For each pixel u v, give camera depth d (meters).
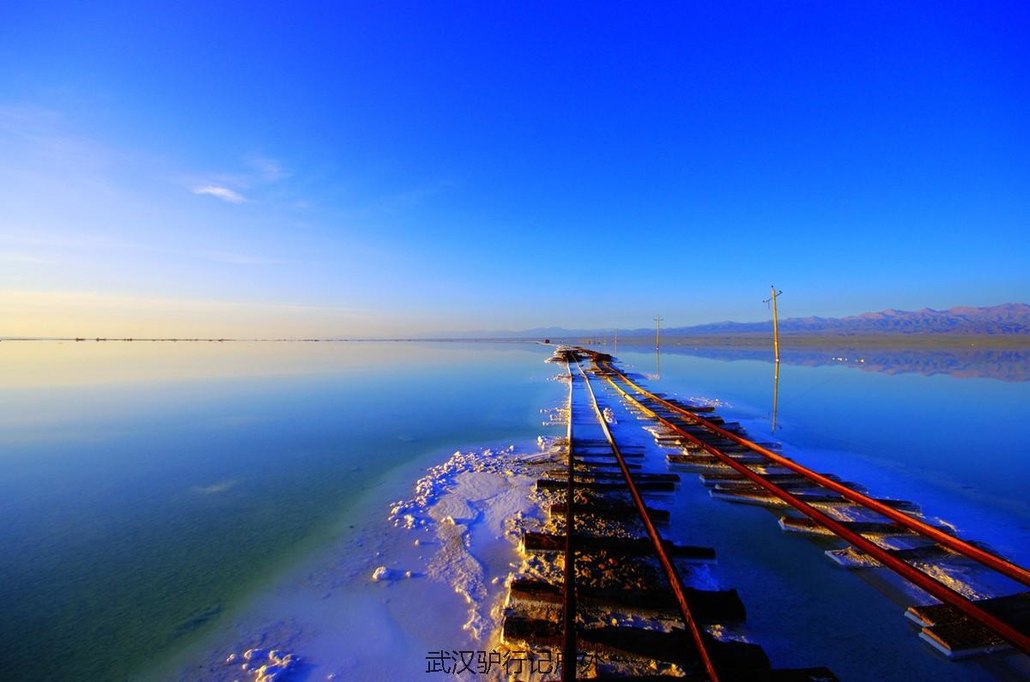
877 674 3.66
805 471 8.54
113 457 10.83
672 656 3.63
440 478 8.96
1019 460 10.05
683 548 5.43
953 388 22.05
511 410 16.53
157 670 4.05
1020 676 3.63
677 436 11.79
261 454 11.01
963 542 5.35
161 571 5.74
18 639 4.55
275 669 3.95
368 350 76.06
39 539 6.68
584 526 6.38
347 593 5.12
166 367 36.47
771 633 4.15
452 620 4.55
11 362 42.75
